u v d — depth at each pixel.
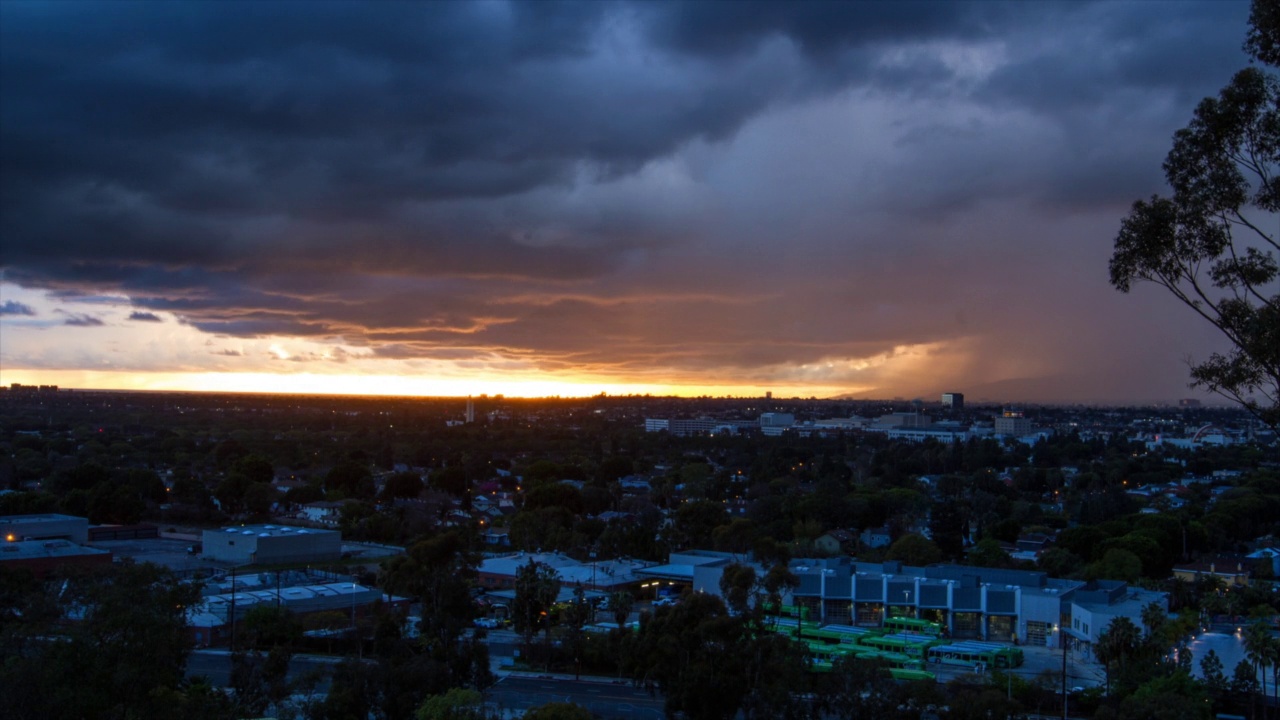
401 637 112.44
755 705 88.69
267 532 182.75
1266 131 47.50
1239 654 114.44
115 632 55.38
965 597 133.62
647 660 94.56
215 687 97.19
